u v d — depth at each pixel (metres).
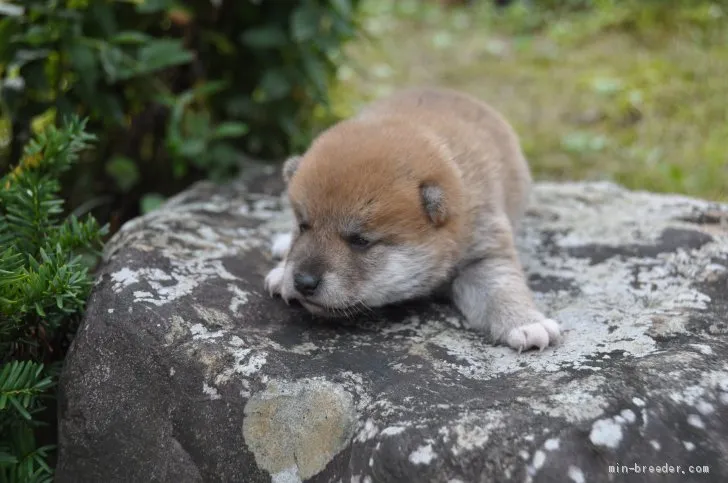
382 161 0.93
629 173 1.28
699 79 1.57
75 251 0.98
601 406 0.85
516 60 1.83
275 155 1.22
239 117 1.20
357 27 1.24
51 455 0.94
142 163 1.19
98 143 1.16
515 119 1.51
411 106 1.04
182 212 1.05
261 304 0.94
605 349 0.90
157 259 0.96
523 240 1.04
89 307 0.92
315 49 1.19
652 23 1.86
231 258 0.98
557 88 1.64
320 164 0.94
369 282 0.93
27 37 1.05
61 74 1.09
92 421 0.90
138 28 1.14
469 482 0.83
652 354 0.89
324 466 0.86
